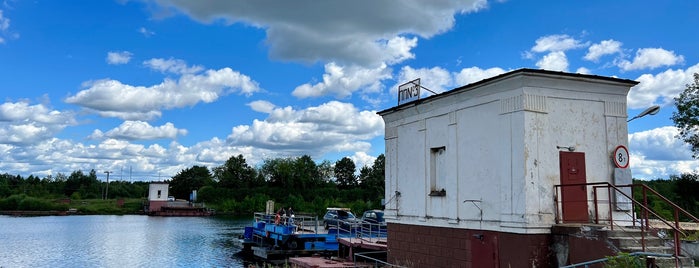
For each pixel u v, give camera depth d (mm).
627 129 14594
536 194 13086
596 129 14156
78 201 105062
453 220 15523
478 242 14516
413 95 18141
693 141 34594
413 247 17453
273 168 103938
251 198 93125
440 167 16625
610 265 9711
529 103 13344
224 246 36594
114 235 45750
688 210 35000
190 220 70625
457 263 15312
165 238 42938
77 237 43750
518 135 13328
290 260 24500
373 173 96250
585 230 12070
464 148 15336
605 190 14016
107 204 98625
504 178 13703
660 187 43031
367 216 34312
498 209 13852
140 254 32250
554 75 13398
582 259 12078
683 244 14477
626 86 14492
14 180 130500
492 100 14336
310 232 30188
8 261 29453
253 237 33188
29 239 42000
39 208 89000
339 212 35375
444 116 16359
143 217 78688
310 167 107125
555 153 13492
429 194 16797
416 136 17734
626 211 14047
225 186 107938
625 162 14258
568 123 13781
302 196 94688
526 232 12852
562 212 13312
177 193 123625
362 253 21125
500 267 13672
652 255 9812
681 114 34625
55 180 133750
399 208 18375
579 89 14016
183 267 26969
